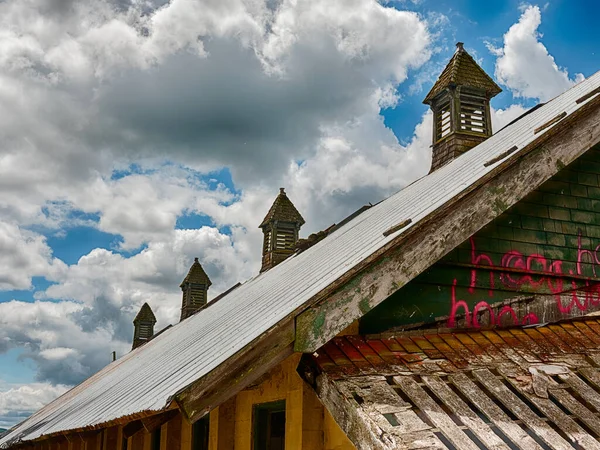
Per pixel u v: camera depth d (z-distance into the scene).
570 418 4.97
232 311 9.54
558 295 6.91
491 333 6.43
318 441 5.93
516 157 6.39
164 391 5.22
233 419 7.97
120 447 12.03
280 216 23.86
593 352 6.20
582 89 9.48
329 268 6.78
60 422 10.12
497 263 6.72
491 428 4.84
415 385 5.15
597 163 7.52
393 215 8.27
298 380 6.14
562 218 7.17
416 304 6.27
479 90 14.36
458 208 6.09
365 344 5.80
